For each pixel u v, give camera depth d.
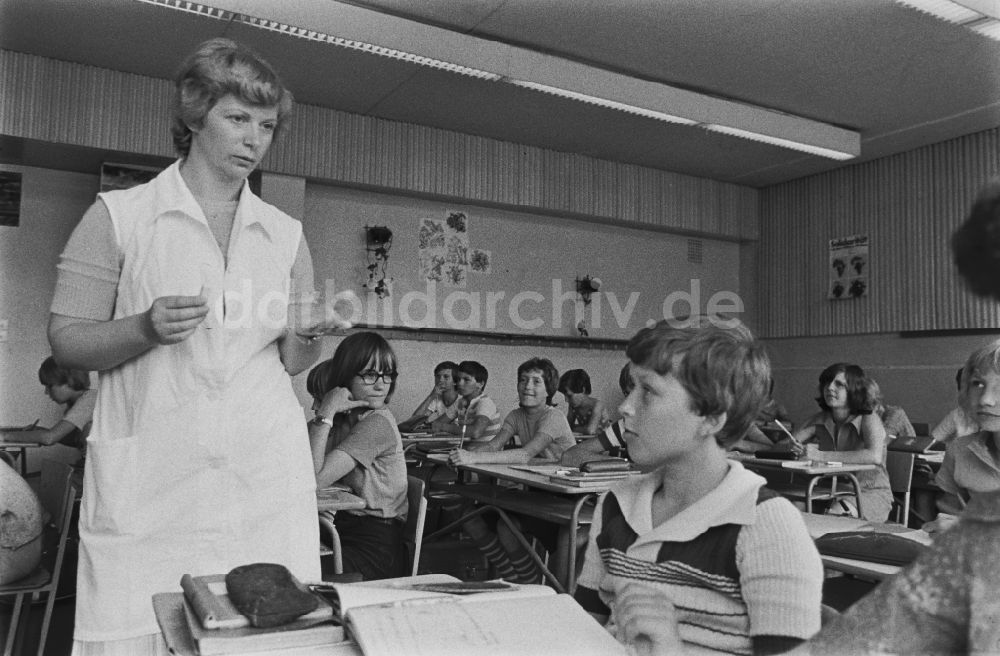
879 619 0.57
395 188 6.92
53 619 2.75
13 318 5.92
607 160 8.09
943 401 7.20
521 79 5.37
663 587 0.92
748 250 9.23
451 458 3.57
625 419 0.95
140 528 1.15
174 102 1.25
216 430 1.21
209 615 0.73
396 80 6.00
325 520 2.13
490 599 0.81
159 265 1.20
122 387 1.20
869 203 7.93
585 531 2.77
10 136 5.40
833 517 1.91
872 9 4.82
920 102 6.40
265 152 1.29
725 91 6.29
